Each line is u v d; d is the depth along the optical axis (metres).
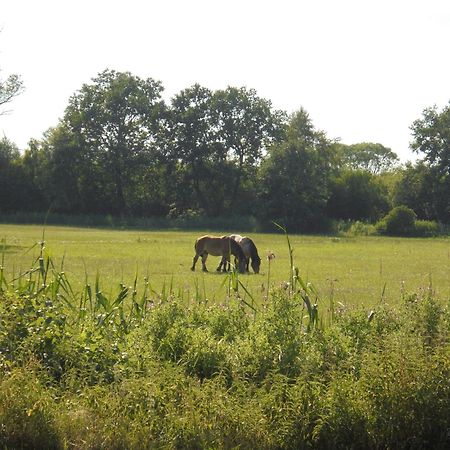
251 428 8.75
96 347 10.22
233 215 105.81
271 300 12.24
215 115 110.44
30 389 9.07
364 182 107.25
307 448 8.83
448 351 9.45
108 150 109.38
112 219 103.38
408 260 43.59
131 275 31.05
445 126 103.06
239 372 9.91
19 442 8.89
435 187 104.38
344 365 9.64
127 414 8.84
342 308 13.39
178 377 9.25
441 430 9.06
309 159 96.38
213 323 11.83
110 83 112.19
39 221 104.81
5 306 10.62
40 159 109.50
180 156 109.88
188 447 8.59
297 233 94.75
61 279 12.70
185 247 53.31
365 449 8.92
